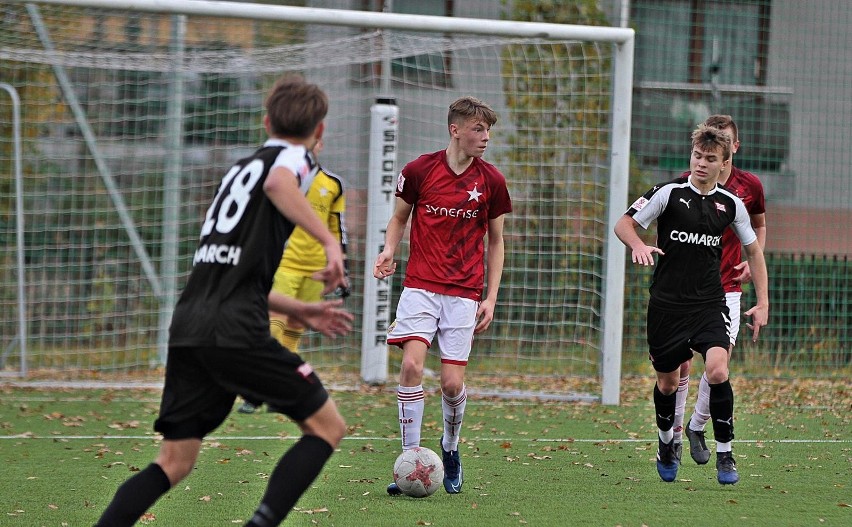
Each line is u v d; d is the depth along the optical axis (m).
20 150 37.53
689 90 43.94
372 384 35.41
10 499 17.95
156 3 30.83
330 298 39.50
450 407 18.80
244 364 12.09
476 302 19.27
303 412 12.41
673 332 19.45
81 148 41.38
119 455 22.66
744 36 44.25
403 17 31.50
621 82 31.84
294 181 12.13
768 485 20.05
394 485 18.55
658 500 18.45
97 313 40.06
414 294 19.06
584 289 35.81
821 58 43.91
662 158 44.00
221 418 12.69
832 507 17.92
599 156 37.06
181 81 37.12
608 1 42.09
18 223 36.00
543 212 37.06
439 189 19.05
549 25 31.81
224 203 12.42
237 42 42.12
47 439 24.72
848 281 40.66
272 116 12.78
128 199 42.28
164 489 12.47
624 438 26.09
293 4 46.47
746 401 33.16
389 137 34.84
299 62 34.97
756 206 23.78
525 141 37.22
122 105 42.41
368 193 35.25
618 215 32.03
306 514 16.81
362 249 41.00
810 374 39.25
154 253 41.84
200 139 42.66
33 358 39.03
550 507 17.70
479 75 39.72
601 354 33.09
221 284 12.16
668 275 19.48
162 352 37.91
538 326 37.38
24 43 36.06
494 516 16.88
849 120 43.84
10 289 39.53
